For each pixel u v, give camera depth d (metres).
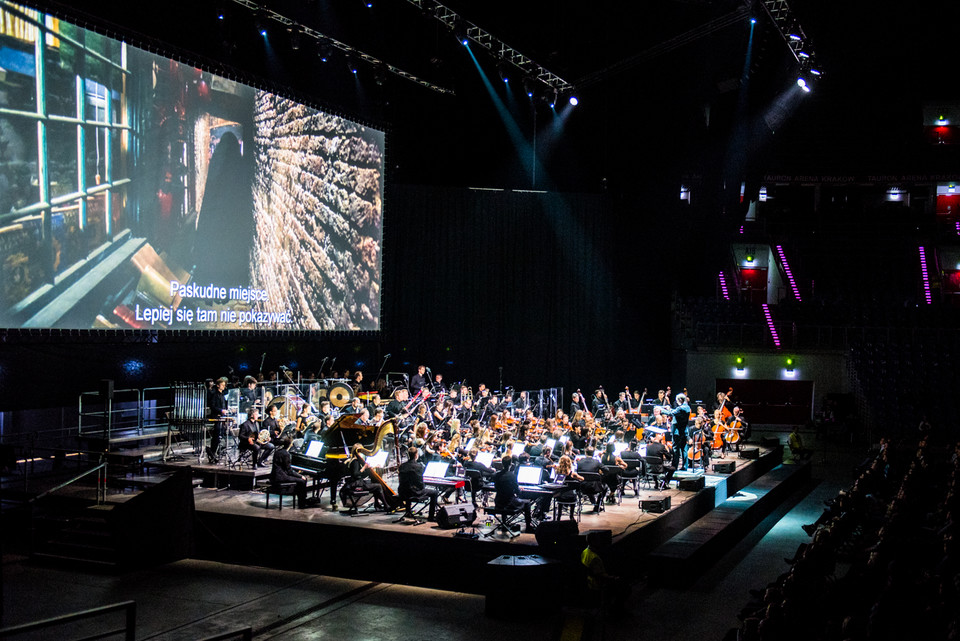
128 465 18.83
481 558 14.12
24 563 15.55
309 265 24.45
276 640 11.62
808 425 34.28
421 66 26.62
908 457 25.66
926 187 46.66
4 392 18.45
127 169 19.08
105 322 18.50
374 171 27.12
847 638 8.70
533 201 33.91
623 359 34.78
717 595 14.30
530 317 33.78
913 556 12.96
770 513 22.30
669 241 35.00
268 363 25.72
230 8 22.11
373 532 14.91
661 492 19.36
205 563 15.95
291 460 17.38
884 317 36.12
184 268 20.48
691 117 32.72
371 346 30.33
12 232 16.56
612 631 12.34
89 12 18.48
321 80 26.27
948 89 44.81
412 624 12.42
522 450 18.25
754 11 24.38
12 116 16.56
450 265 32.75
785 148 45.72
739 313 36.62
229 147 21.89
